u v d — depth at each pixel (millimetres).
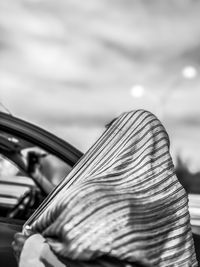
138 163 1895
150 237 1775
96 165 1928
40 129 2723
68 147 2732
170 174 1921
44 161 2998
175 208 1880
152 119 1988
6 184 3568
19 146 2926
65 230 1685
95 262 1696
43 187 3105
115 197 1749
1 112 2713
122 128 1977
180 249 1857
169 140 2029
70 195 1731
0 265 2273
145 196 1837
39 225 1830
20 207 3211
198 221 3430
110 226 1685
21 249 1830
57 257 1716
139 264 1732
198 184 22438
